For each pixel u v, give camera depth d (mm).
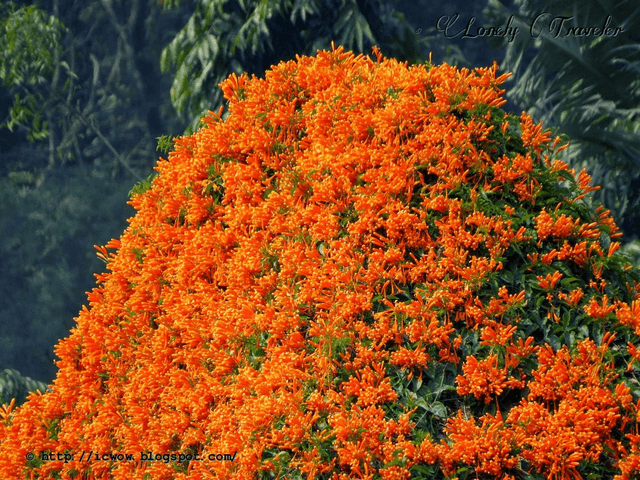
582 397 2189
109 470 2912
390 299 2451
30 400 3236
